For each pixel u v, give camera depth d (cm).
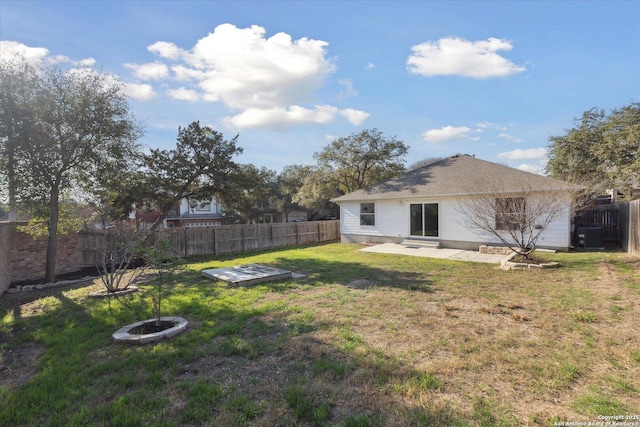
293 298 628
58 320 537
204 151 1305
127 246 702
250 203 1488
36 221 929
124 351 401
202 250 1414
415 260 1077
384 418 257
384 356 367
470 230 1327
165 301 628
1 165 825
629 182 1648
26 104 817
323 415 260
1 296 738
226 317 523
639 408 263
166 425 256
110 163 988
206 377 333
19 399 298
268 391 302
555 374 319
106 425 260
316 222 1998
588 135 1989
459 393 290
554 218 1066
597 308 516
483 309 527
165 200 1302
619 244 1245
